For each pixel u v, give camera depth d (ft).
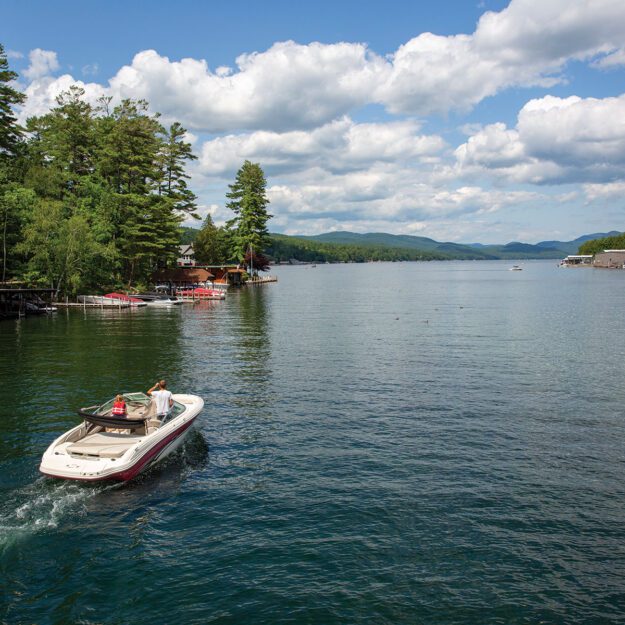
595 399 76.79
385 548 38.06
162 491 47.01
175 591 33.42
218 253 456.86
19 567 35.83
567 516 42.65
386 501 45.11
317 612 31.53
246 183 396.57
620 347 121.29
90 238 223.92
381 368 99.04
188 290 300.81
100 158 270.26
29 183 242.37
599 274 581.94
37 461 52.90
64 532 40.16
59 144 275.39
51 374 93.15
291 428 64.18
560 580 34.63
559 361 104.99
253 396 79.05
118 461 46.34
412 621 30.89
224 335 143.95
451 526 41.06
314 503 44.80
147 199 263.90
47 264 214.07
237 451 56.65
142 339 136.15
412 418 68.03
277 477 50.01
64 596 32.96
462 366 100.58
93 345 125.80
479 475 50.37
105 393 79.82
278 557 36.99
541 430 63.26
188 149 319.47
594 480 49.34
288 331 152.15
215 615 31.27
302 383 87.20
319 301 265.54
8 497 45.39
